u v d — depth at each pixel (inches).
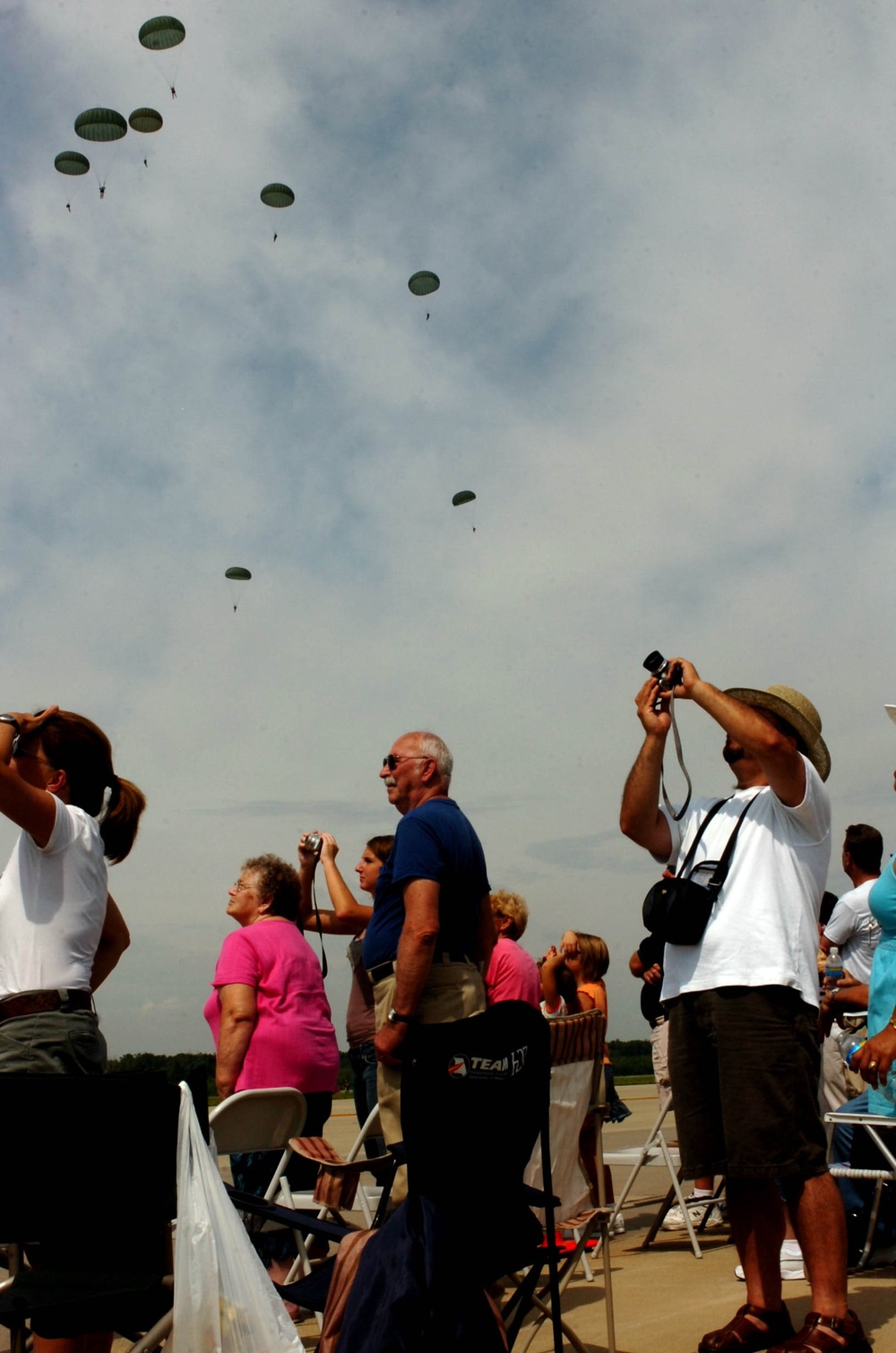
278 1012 171.8
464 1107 96.0
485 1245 94.7
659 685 142.6
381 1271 91.5
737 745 142.6
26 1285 91.4
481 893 137.7
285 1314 86.7
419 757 144.1
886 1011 164.1
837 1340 114.0
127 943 129.0
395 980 128.1
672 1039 133.5
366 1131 140.1
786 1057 122.3
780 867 130.6
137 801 130.5
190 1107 91.4
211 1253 86.1
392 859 132.6
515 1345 133.7
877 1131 169.0
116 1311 93.2
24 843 114.5
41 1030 108.6
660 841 143.4
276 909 184.1
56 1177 92.0
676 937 130.0
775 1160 119.1
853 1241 172.6
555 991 261.9
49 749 122.2
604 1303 158.4
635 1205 265.6
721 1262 184.5
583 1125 132.3
